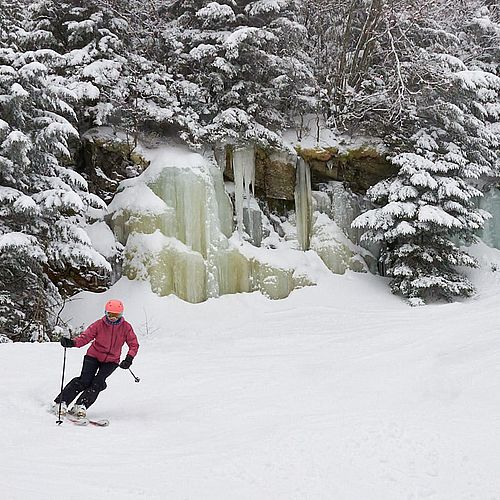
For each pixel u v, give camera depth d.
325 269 17.98
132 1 18.55
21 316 11.92
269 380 6.84
